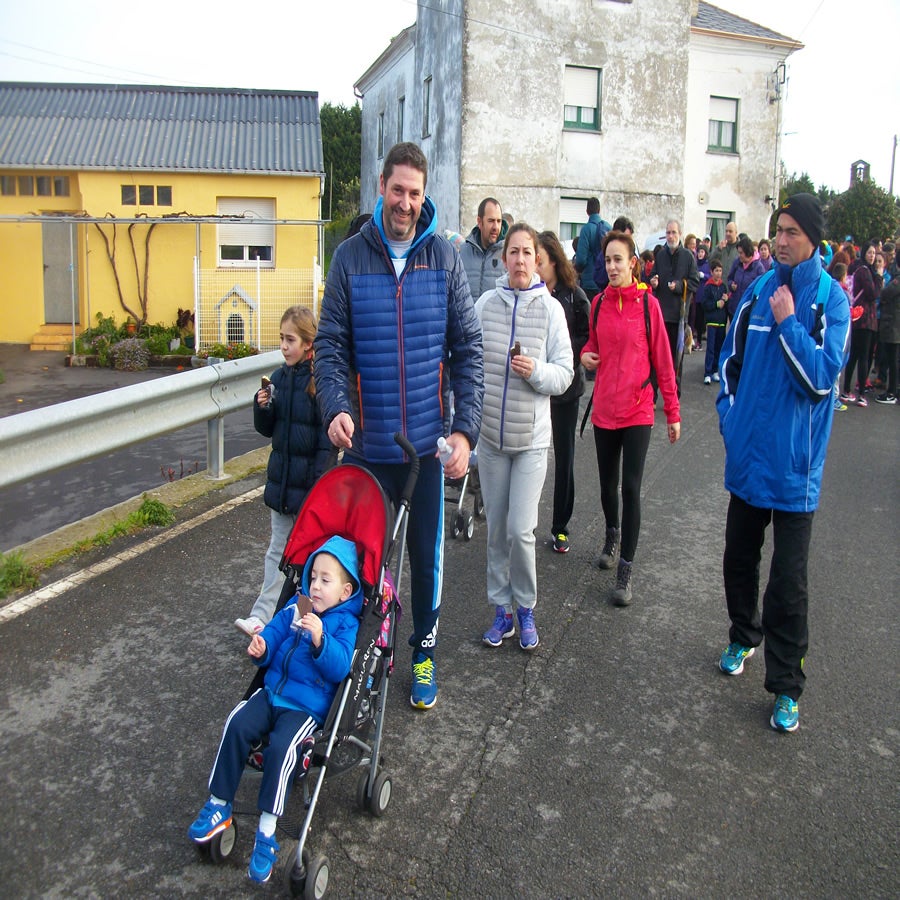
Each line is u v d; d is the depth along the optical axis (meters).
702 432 9.93
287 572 3.47
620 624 5.08
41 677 4.16
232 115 21.98
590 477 8.05
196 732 3.80
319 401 3.78
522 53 22.89
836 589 5.65
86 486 8.41
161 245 20.09
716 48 26.59
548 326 4.68
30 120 21.05
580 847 3.23
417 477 3.76
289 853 3.13
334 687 3.12
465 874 3.07
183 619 4.80
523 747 3.84
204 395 6.83
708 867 3.15
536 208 23.55
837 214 37.50
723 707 4.22
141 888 2.95
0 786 3.39
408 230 3.81
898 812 3.49
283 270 20.30
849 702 4.29
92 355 18.56
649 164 24.53
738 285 12.85
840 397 12.56
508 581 4.77
